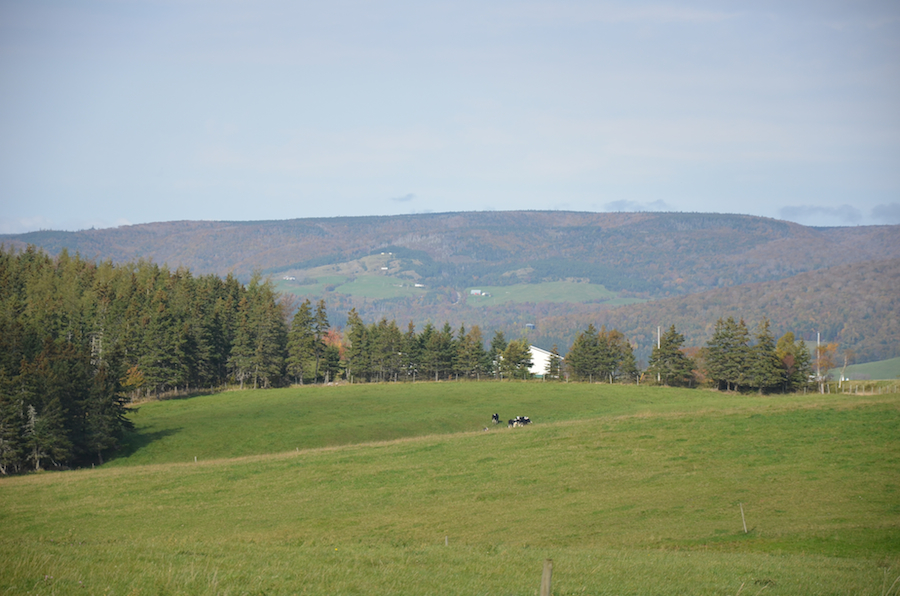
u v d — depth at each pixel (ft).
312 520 126.11
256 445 232.73
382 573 69.00
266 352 401.49
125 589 55.52
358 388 378.73
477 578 68.39
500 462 169.48
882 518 111.96
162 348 341.62
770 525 111.04
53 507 139.74
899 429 177.17
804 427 186.19
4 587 54.03
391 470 165.89
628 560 84.07
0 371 209.56
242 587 58.85
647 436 188.14
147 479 163.22
